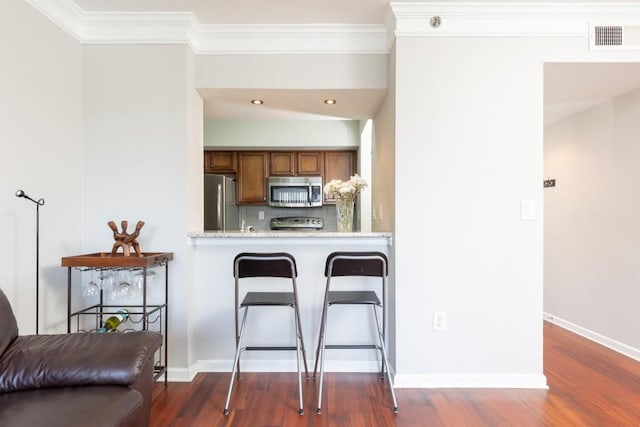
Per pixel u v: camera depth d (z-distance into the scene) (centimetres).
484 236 244
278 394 232
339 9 244
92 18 248
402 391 236
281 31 265
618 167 307
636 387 242
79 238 251
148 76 255
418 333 244
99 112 255
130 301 254
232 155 509
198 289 267
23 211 206
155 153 255
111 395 140
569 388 241
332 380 252
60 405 131
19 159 204
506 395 232
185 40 254
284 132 484
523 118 243
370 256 218
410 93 243
